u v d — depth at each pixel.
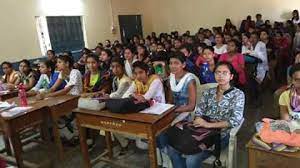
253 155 1.43
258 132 1.52
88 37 7.46
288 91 1.83
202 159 1.87
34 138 3.26
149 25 9.97
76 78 3.07
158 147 2.08
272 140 1.40
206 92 2.11
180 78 2.33
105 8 8.01
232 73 2.01
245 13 8.63
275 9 8.26
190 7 9.33
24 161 2.77
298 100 1.77
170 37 7.42
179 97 2.32
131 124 1.88
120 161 2.61
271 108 3.77
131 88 2.54
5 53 5.50
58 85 3.09
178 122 2.03
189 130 1.87
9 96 3.56
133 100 1.99
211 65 3.22
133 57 4.30
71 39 6.98
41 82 3.52
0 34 5.40
